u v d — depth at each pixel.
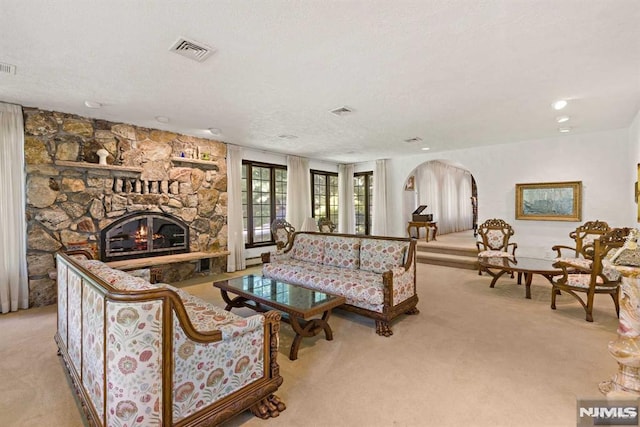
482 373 2.20
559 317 3.28
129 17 1.84
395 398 1.92
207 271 5.33
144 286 1.68
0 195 3.44
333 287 3.24
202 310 2.37
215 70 2.61
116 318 1.34
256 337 1.80
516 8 1.79
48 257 3.78
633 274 1.76
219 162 5.51
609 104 3.55
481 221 6.18
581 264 3.73
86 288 1.72
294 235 4.70
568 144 5.22
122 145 4.35
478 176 6.21
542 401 1.87
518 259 4.45
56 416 1.78
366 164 8.20
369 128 4.63
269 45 2.20
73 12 1.79
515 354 2.47
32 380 2.15
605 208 4.93
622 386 1.80
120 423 1.35
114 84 2.92
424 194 8.97
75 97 3.30
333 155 7.12
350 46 2.22
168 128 4.63
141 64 2.49
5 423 1.71
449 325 3.10
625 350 1.76
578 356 2.42
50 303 3.80
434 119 4.16
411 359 2.42
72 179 3.94
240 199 5.83
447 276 5.22
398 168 7.49
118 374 1.34
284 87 2.99
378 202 7.70
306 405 1.86
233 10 1.79
